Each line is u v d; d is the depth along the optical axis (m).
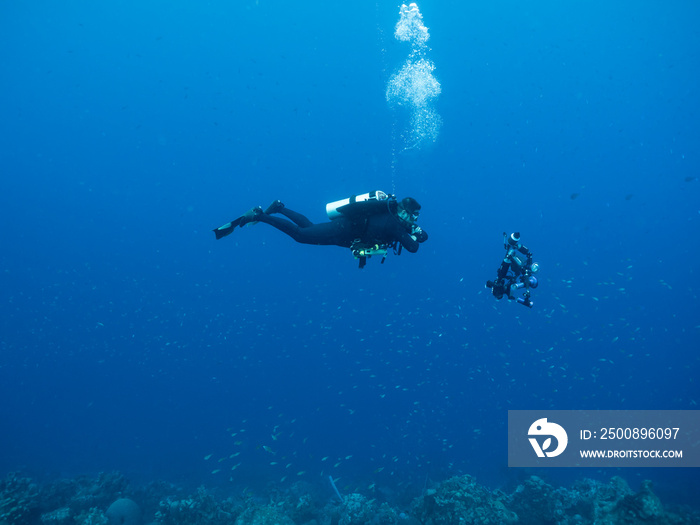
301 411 38.66
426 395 40.22
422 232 3.68
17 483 12.20
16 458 24.47
